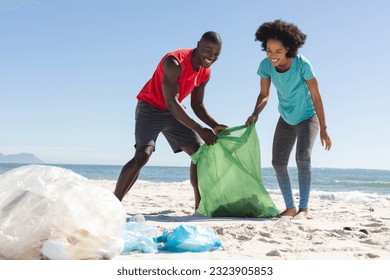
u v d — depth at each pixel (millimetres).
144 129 4594
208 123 4938
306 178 4688
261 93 4969
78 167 71125
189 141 4832
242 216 4805
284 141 4883
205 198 4840
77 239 2283
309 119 4711
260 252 2795
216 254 2693
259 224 4043
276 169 4941
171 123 4730
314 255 2771
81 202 2338
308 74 4480
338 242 3195
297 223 4184
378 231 3811
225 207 4789
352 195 9219
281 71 4570
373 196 9344
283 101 4715
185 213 5082
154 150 4660
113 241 2404
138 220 3143
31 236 2232
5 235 2232
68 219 2273
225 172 4793
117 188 4539
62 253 2229
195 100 4910
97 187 2482
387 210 5844
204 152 4805
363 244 3160
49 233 2244
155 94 4578
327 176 44625
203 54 4414
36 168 2445
